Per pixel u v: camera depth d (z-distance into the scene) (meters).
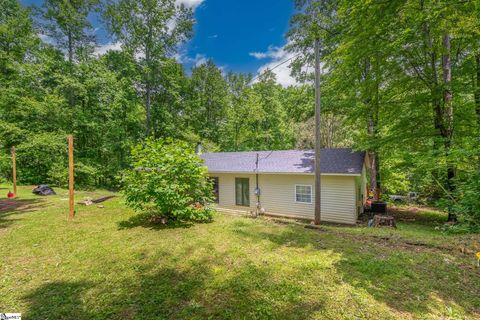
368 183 13.25
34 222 6.40
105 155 19.34
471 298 2.83
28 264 3.88
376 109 10.03
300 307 2.71
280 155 11.85
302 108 17.62
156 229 5.76
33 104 15.41
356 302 2.78
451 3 5.46
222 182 12.39
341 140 17.00
